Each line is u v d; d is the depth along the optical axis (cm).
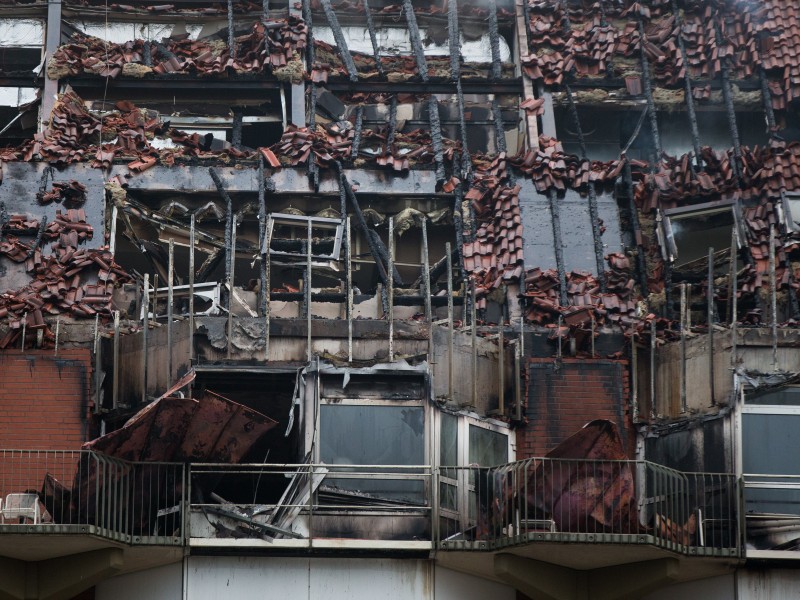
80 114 8712
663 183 8688
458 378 7500
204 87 9162
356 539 7100
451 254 8231
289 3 9575
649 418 7706
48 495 6825
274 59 9194
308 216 8462
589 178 8569
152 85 9150
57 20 9450
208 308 8031
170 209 8475
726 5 9512
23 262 7962
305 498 7144
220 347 7388
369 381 7350
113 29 9612
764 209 8519
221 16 9625
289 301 8031
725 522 7231
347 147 8731
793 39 9356
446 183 8631
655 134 9081
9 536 6625
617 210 8525
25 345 7538
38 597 6906
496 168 8619
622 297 8138
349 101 9312
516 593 7225
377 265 8350
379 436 7294
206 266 8319
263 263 8119
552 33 9456
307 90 9188
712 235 8612
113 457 6862
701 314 8256
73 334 7612
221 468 7144
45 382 7488
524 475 6944
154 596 6981
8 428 7406
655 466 6975
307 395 7300
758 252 8350
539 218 8425
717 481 7325
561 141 9388
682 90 9306
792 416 7369
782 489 7288
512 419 7612
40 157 8425
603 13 9500
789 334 7475
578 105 9269
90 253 8012
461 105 9100
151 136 8756
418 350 7419
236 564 7019
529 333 7825
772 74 9312
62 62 9112
